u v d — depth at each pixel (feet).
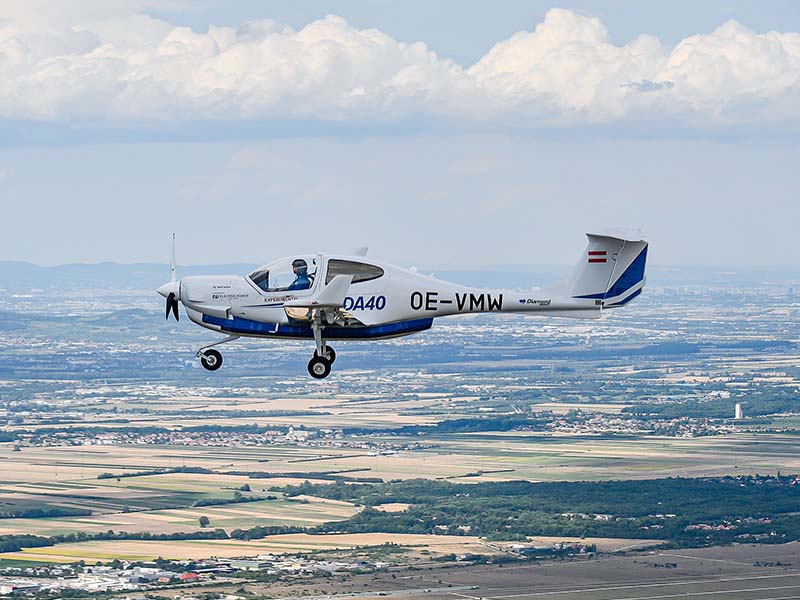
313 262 188.44
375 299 188.34
